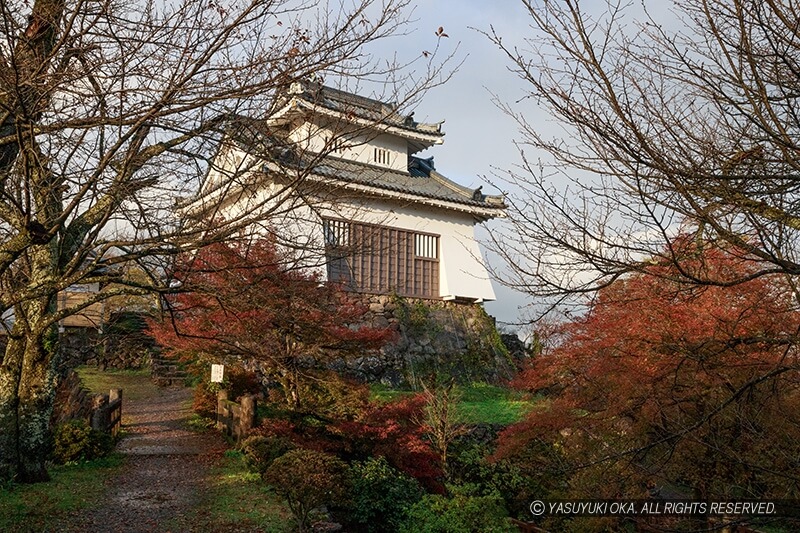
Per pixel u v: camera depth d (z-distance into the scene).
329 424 13.19
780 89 3.97
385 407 13.78
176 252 6.37
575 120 4.13
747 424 6.00
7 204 8.16
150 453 13.15
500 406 20.25
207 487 10.89
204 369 17.20
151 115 5.39
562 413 10.56
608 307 8.68
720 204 4.13
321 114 6.88
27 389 10.09
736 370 6.63
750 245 4.15
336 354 14.34
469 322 25.23
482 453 15.48
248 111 6.29
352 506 10.03
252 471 11.79
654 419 7.71
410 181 24.39
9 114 5.80
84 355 23.33
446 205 23.55
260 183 6.90
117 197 6.18
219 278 7.97
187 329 13.41
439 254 24.53
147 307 16.67
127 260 6.71
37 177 6.89
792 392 6.84
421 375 22.61
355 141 22.88
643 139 3.86
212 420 16.22
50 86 5.53
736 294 6.73
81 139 6.24
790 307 5.76
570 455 10.12
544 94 4.25
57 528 8.48
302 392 14.29
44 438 10.34
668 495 11.76
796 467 5.56
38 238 6.06
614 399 8.62
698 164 4.15
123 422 16.17
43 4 6.06
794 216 4.18
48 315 9.68
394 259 23.38
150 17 5.62
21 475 10.15
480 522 10.47
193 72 5.43
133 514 9.34
